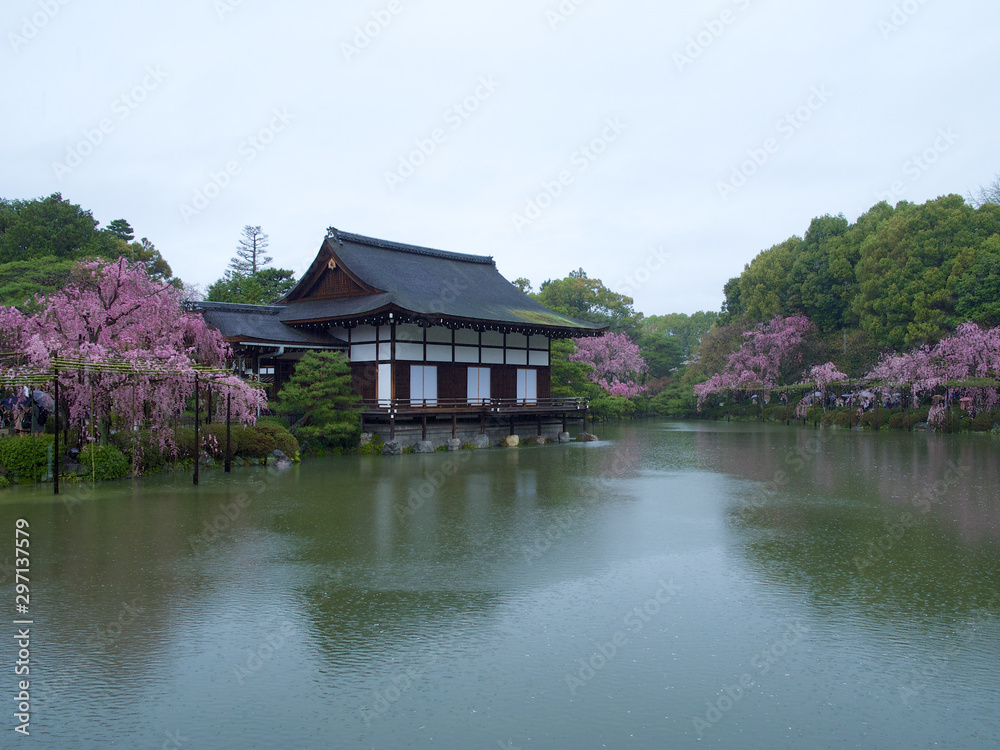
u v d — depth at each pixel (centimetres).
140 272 2617
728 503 2198
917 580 1417
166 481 2427
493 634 1141
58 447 2233
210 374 2459
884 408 5475
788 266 7281
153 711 900
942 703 938
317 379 3297
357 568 1469
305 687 965
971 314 5112
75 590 1315
